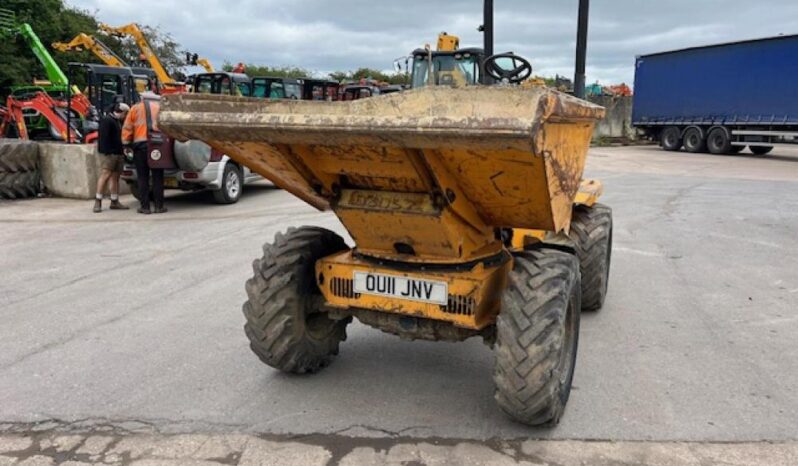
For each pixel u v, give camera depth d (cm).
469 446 348
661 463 331
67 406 394
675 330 529
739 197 1295
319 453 341
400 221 351
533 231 461
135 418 379
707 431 363
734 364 458
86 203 1219
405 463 331
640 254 805
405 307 372
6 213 1102
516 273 357
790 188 1448
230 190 1205
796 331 527
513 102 306
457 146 269
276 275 404
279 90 1988
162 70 2217
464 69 955
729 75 2538
